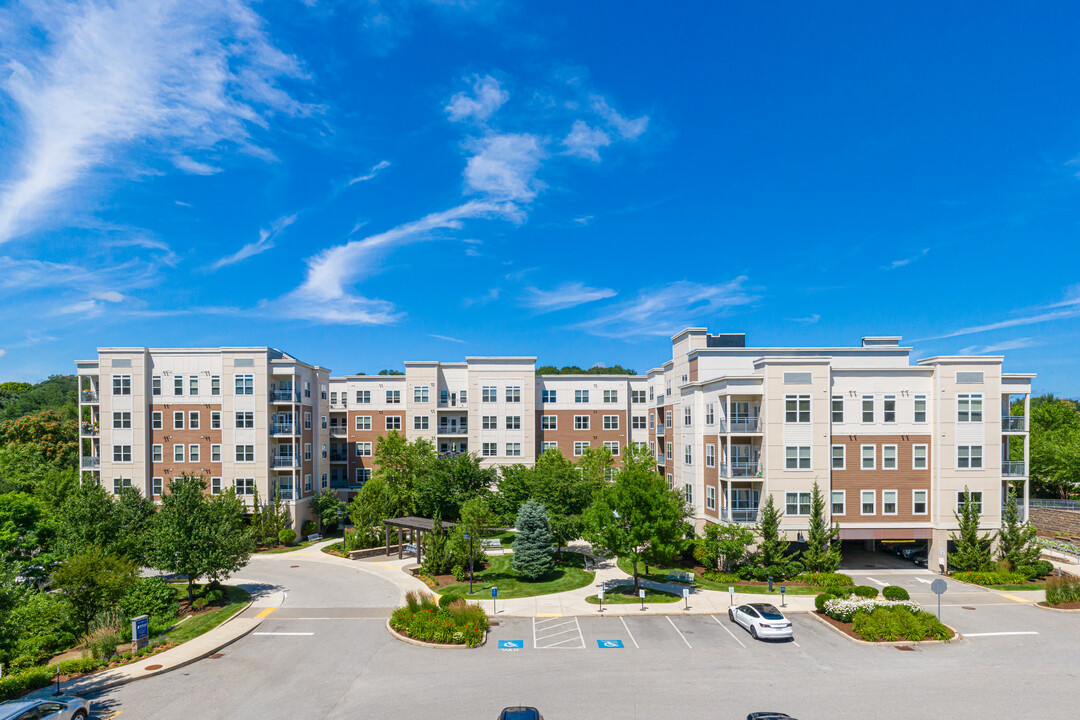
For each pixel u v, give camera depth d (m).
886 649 25.67
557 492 43.28
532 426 64.69
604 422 69.06
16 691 20.95
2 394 102.12
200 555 32.44
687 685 21.97
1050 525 50.50
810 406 39.19
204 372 54.75
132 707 20.39
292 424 55.69
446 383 69.75
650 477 36.09
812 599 32.94
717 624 29.28
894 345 47.78
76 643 27.59
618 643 26.64
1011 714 19.59
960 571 38.31
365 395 69.69
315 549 50.28
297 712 19.92
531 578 38.19
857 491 39.72
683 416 48.22
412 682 22.45
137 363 54.38
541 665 24.06
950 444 39.66
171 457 54.34
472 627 26.77
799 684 21.98
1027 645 26.09
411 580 39.00
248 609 32.38
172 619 30.42
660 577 38.06
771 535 37.66
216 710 20.14
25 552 38.75
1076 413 77.12
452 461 50.97
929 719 19.27
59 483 50.84
